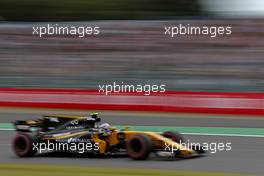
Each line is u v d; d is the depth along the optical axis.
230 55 73.94
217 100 62.28
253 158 32.50
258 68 72.06
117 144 32.19
